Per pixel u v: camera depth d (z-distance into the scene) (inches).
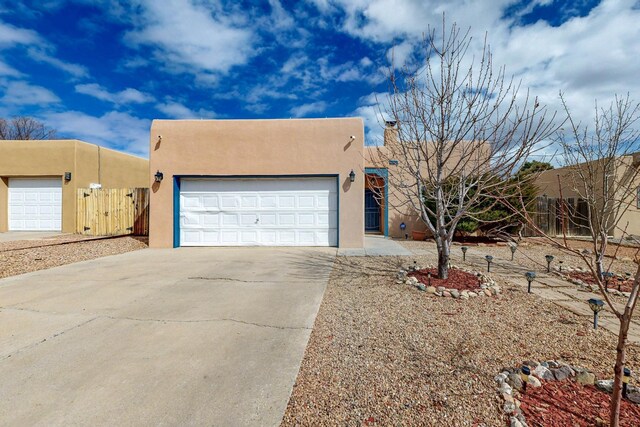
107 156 600.4
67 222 513.3
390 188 509.7
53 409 81.2
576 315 149.7
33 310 157.8
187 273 243.1
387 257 312.8
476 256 324.2
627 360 104.8
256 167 379.2
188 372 99.5
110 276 232.5
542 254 338.0
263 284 210.4
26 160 526.3
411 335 125.1
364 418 76.4
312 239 386.3
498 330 130.0
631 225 441.1
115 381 94.3
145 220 481.7
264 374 97.8
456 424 73.2
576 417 75.3
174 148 380.2
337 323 139.9
